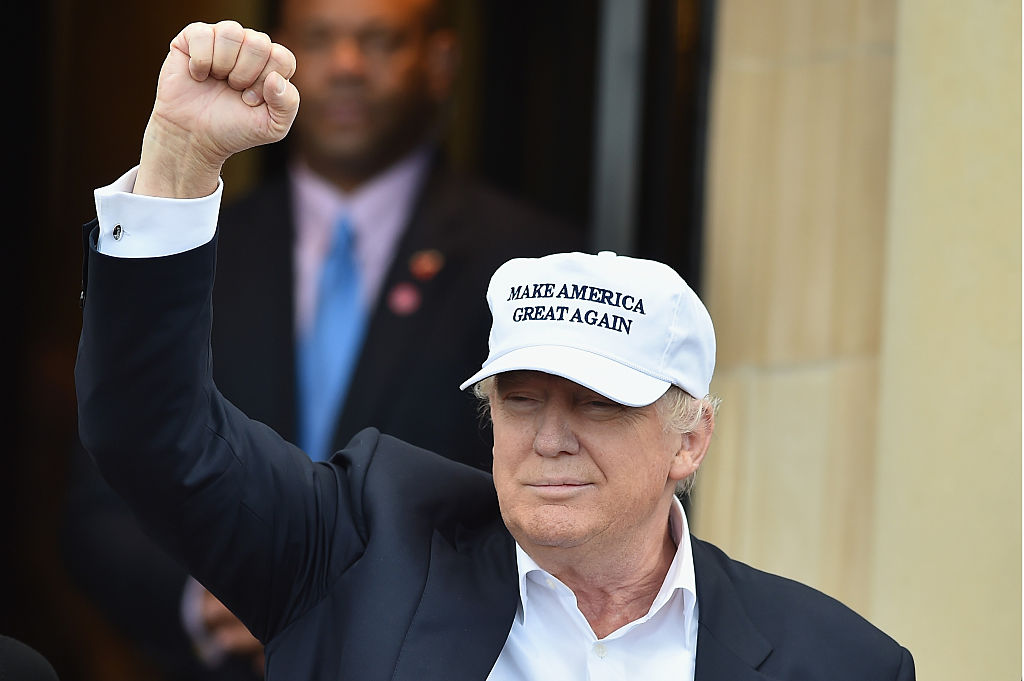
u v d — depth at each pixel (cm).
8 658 964
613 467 853
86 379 804
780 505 1598
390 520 911
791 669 901
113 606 1669
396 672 856
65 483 1716
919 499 1461
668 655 917
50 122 1745
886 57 1564
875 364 1570
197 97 788
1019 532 1400
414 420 1672
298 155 1670
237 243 1673
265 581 879
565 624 906
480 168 1684
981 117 1438
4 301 1752
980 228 1434
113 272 786
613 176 1675
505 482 861
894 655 925
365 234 1675
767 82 1616
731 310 1625
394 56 1664
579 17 1673
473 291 1680
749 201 1625
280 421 1670
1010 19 1422
